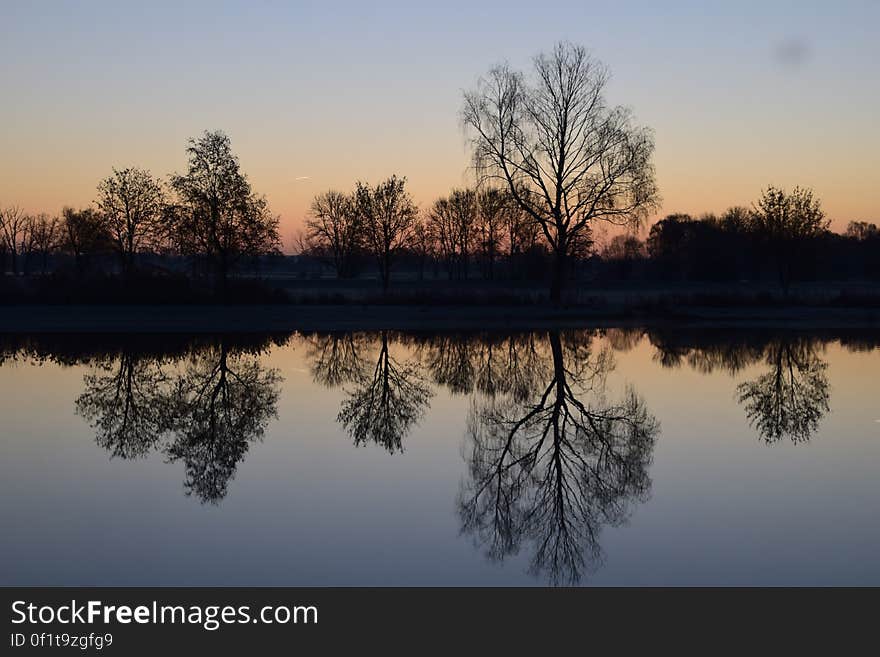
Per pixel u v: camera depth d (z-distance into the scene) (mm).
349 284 85938
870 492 13289
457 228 102000
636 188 47344
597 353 34531
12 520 11758
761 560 10266
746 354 33875
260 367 29281
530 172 48375
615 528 11562
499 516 12125
